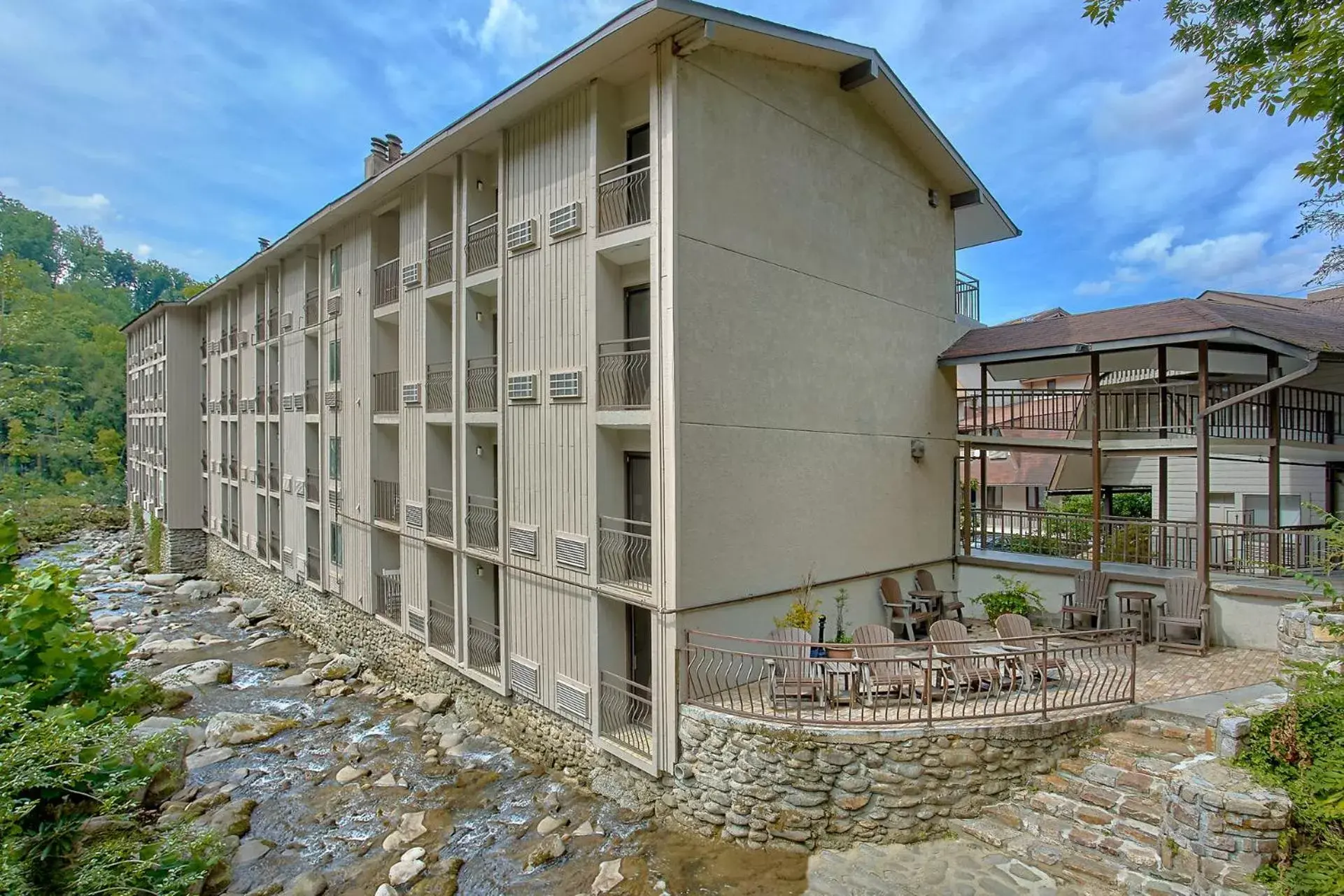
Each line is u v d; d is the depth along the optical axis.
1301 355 9.63
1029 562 14.08
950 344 15.32
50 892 5.07
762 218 10.46
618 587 9.83
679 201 9.11
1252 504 16.53
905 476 13.72
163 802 10.07
